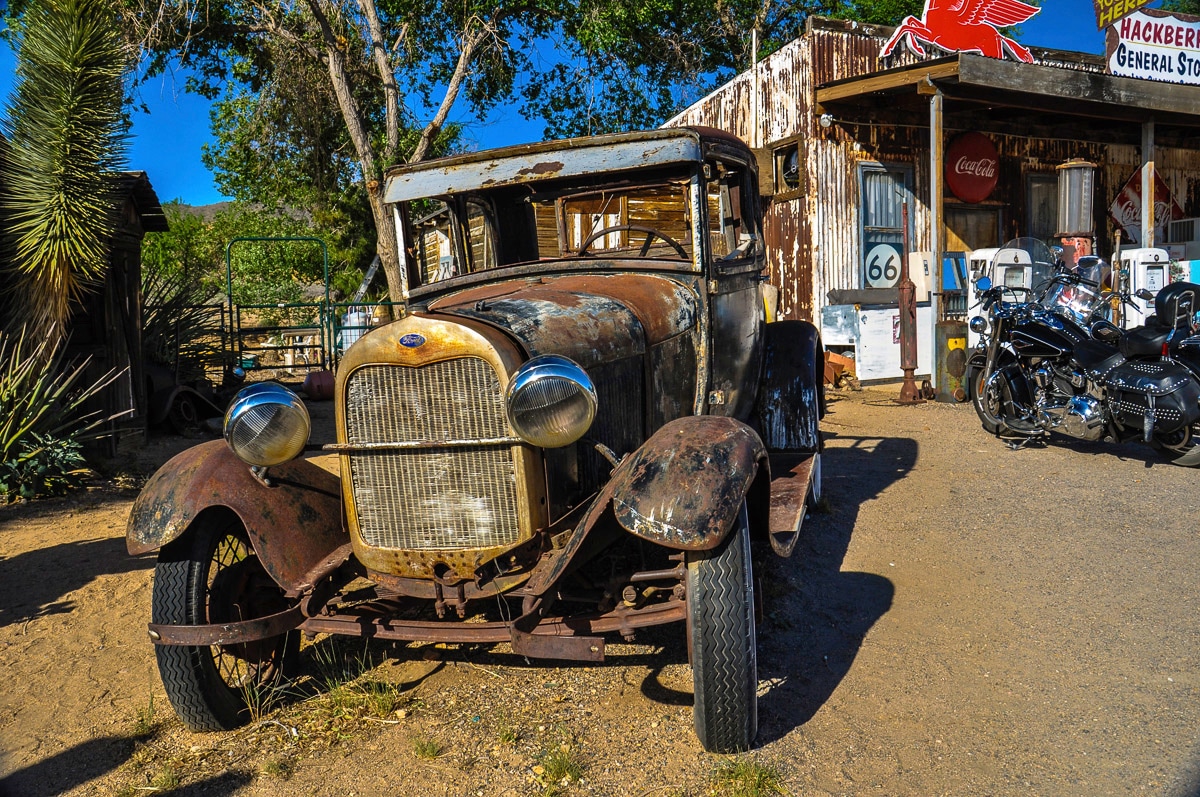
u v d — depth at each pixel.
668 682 3.39
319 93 19.38
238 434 2.84
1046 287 7.29
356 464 2.95
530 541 2.84
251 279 25.86
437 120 17.69
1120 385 6.25
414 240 4.32
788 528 3.43
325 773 2.85
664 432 2.94
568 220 4.34
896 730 3.02
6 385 6.56
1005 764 2.80
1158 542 4.79
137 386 8.75
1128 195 14.16
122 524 5.88
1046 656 3.54
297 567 3.13
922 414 8.91
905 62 11.85
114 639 4.00
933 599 4.14
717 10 21.77
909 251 12.09
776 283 12.06
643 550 3.34
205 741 3.10
